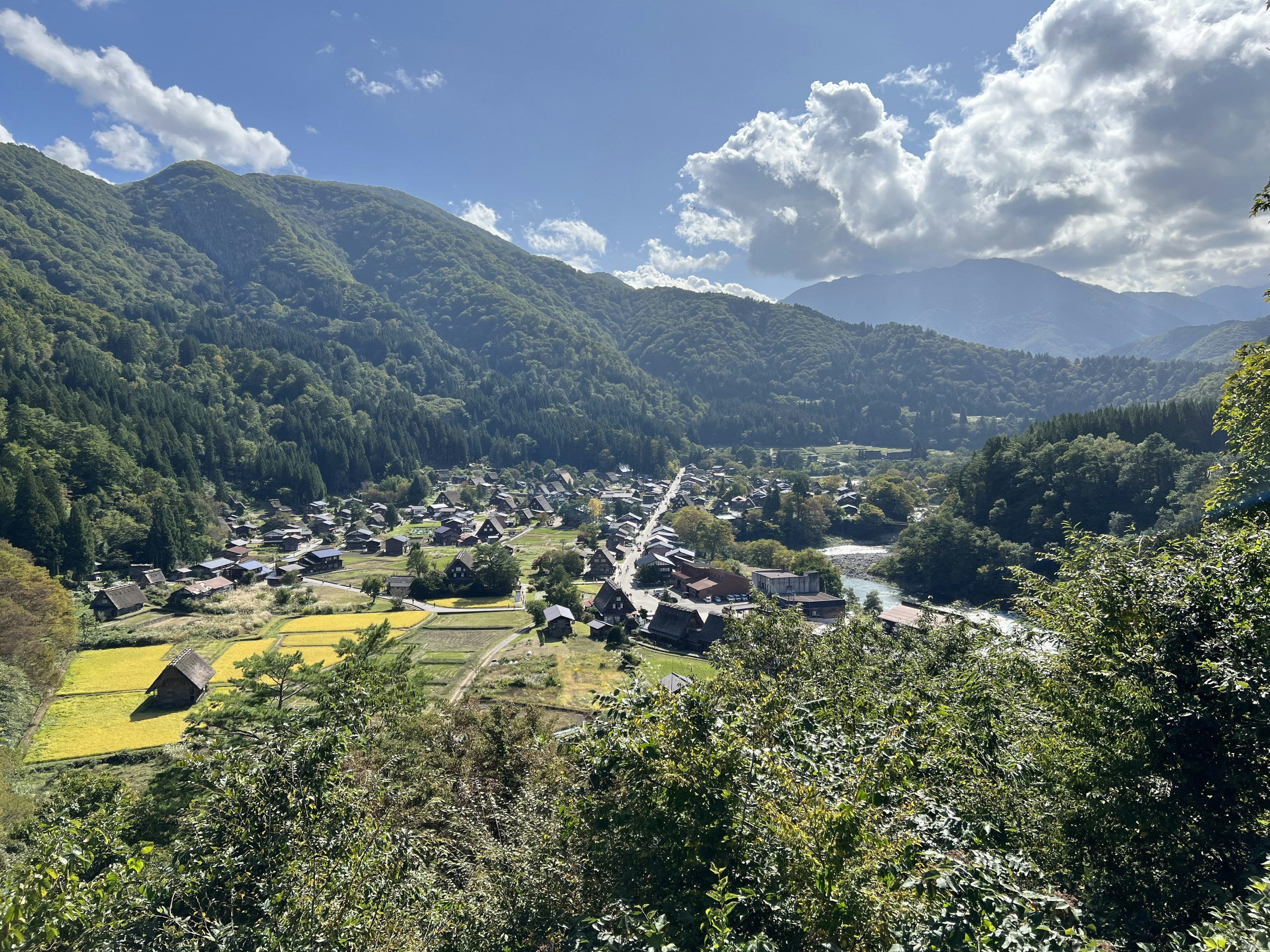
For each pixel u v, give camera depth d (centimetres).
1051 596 1450
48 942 822
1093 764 1034
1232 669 884
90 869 1088
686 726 929
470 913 1053
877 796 817
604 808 983
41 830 1825
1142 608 1063
